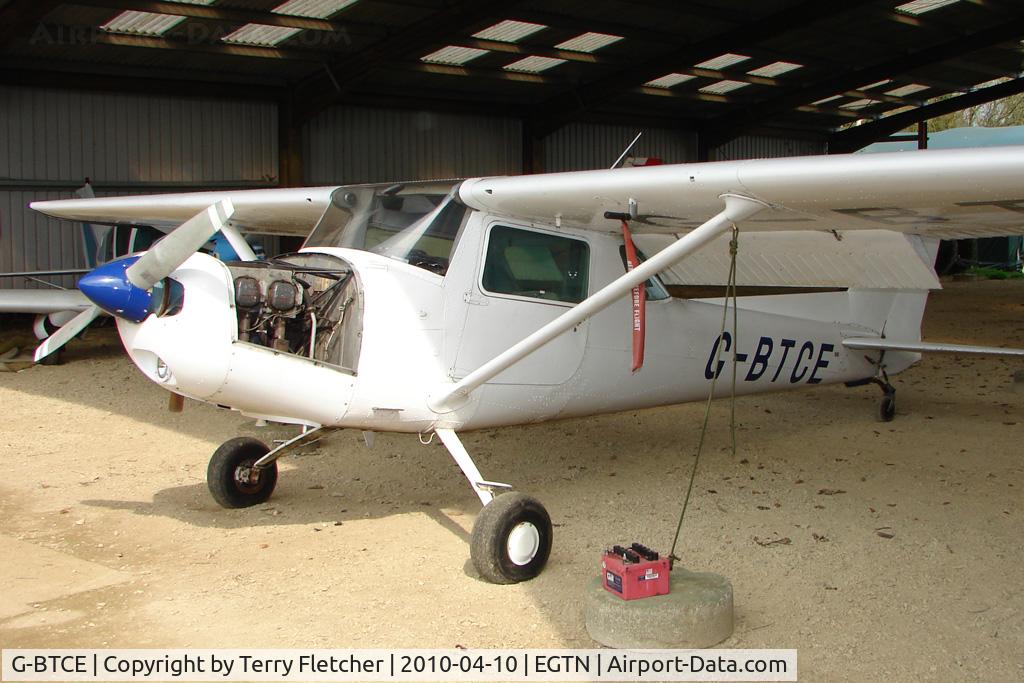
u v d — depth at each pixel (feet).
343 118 53.52
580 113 56.34
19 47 40.93
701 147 68.80
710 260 19.01
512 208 15.53
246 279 14.05
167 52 42.57
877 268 17.40
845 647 11.07
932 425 24.08
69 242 46.83
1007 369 32.81
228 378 13.41
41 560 14.14
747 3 45.01
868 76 57.72
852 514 16.46
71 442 22.58
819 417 25.26
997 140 84.43
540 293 16.60
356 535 15.43
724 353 20.08
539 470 19.85
